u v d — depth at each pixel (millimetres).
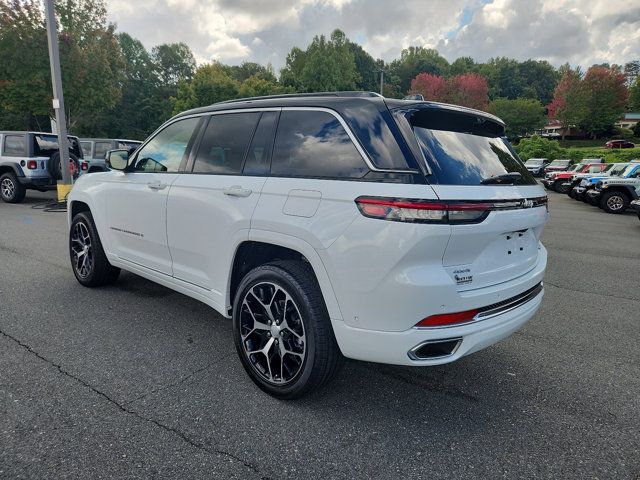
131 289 4660
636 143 72812
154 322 3832
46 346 3312
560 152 43406
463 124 2754
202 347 3389
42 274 5117
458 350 2320
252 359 2816
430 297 2168
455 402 2787
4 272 5156
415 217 2135
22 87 18266
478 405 2762
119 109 52500
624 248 8359
